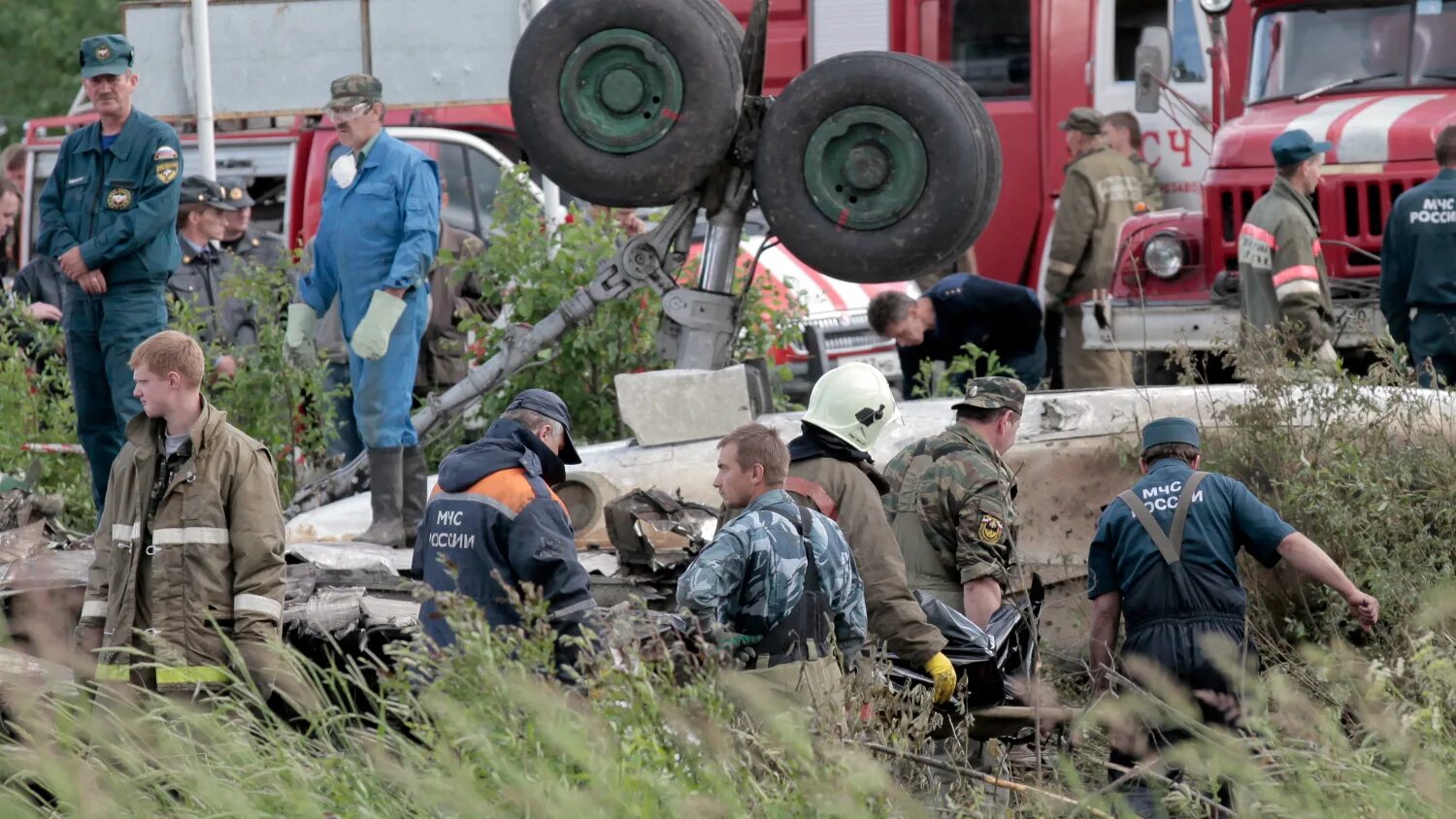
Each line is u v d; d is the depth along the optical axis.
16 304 34.47
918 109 26.91
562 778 13.43
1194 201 46.03
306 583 21.42
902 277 27.47
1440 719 15.57
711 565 17.67
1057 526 25.42
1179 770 17.36
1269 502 24.55
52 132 66.69
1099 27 47.78
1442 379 26.42
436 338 34.56
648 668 15.02
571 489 25.89
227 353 31.45
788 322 33.88
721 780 13.89
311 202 48.72
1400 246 30.67
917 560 21.89
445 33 48.66
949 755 17.78
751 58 28.45
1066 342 40.44
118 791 14.91
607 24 27.48
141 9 50.97
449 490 18.53
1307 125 34.91
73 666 16.84
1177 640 20.00
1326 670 19.00
